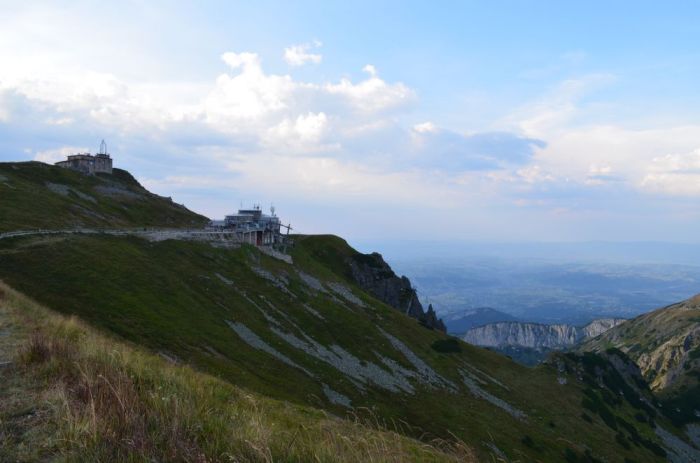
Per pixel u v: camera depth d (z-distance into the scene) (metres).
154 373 16.23
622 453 97.12
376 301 123.56
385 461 11.55
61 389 11.48
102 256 62.47
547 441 83.50
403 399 74.44
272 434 11.83
